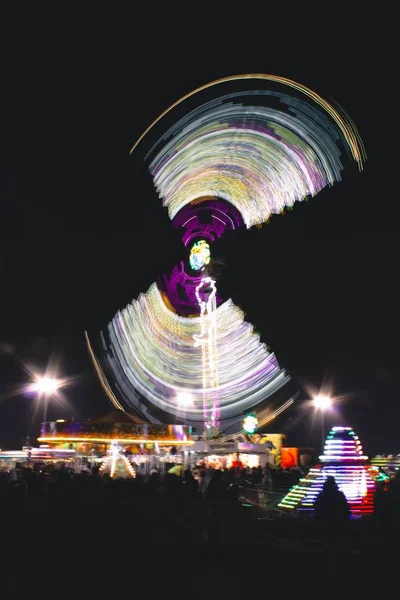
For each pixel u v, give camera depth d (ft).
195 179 126.62
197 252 131.54
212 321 132.87
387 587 29.68
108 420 98.73
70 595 27.66
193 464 91.40
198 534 38.86
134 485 39.47
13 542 34.96
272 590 29.43
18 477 50.24
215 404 127.13
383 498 41.52
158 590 28.94
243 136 119.14
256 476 66.08
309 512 49.70
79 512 36.78
